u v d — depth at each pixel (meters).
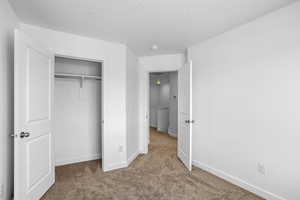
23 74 1.72
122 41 2.91
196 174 2.72
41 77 2.07
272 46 1.96
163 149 4.22
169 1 1.73
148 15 2.03
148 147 4.41
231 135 2.43
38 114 2.00
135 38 2.77
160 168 2.98
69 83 3.23
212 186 2.34
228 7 1.85
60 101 3.14
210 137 2.78
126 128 3.08
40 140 2.04
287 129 1.84
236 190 2.23
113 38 2.78
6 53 1.72
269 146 1.99
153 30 2.46
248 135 2.21
